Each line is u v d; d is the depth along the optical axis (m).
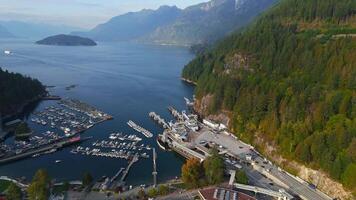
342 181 181.88
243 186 188.88
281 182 196.88
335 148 192.38
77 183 195.50
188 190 189.12
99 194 185.00
